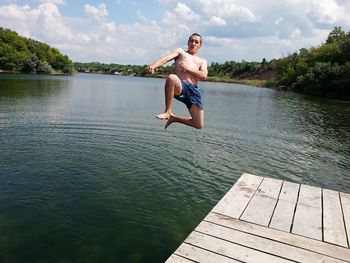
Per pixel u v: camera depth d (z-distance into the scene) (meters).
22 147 14.00
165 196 9.80
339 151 16.41
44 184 10.22
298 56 89.56
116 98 38.06
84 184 10.38
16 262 6.52
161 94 46.94
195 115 5.65
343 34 84.50
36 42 125.50
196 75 5.30
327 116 29.97
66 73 125.44
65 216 8.38
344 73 55.12
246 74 132.12
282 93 62.81
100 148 14.41
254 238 5.26
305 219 5.96
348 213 6.29
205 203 9.47
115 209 8.88
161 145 15.52
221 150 15.32
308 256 4.85
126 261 6.72
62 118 21.34
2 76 73.31
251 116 27.80
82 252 6.95
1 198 9.12
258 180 7.83
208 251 4.88
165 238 7.61
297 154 15.41
